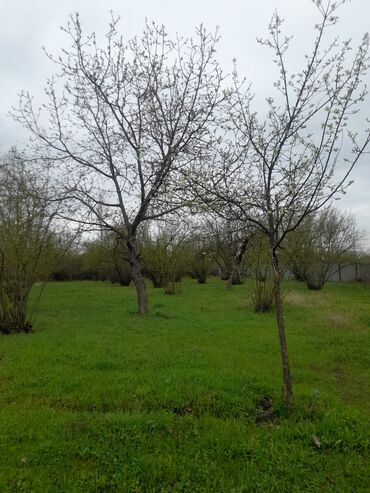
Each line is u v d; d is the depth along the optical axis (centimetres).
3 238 1024
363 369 708
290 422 457
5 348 813
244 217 519
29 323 1044
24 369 658
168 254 2512
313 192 454
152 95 1199
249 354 771
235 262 2478
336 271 3189
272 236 488
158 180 1145
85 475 359
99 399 526
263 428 448
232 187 500
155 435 429
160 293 2195
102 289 2594
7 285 1020
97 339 890
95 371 645
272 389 555
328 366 722
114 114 1237
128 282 3059
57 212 1161
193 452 397
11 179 1265
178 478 359
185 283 3141
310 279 2550
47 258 1114
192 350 791
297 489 341
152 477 358
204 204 532
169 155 1167
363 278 3136
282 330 500
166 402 516
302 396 534
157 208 1256
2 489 337
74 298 1920
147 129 1195
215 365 677
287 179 475
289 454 391
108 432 430
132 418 456
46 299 1870
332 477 357
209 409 501
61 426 442
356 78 427
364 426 440
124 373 629
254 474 362
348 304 1633
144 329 1027
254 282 1528
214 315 1307
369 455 391
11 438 418
